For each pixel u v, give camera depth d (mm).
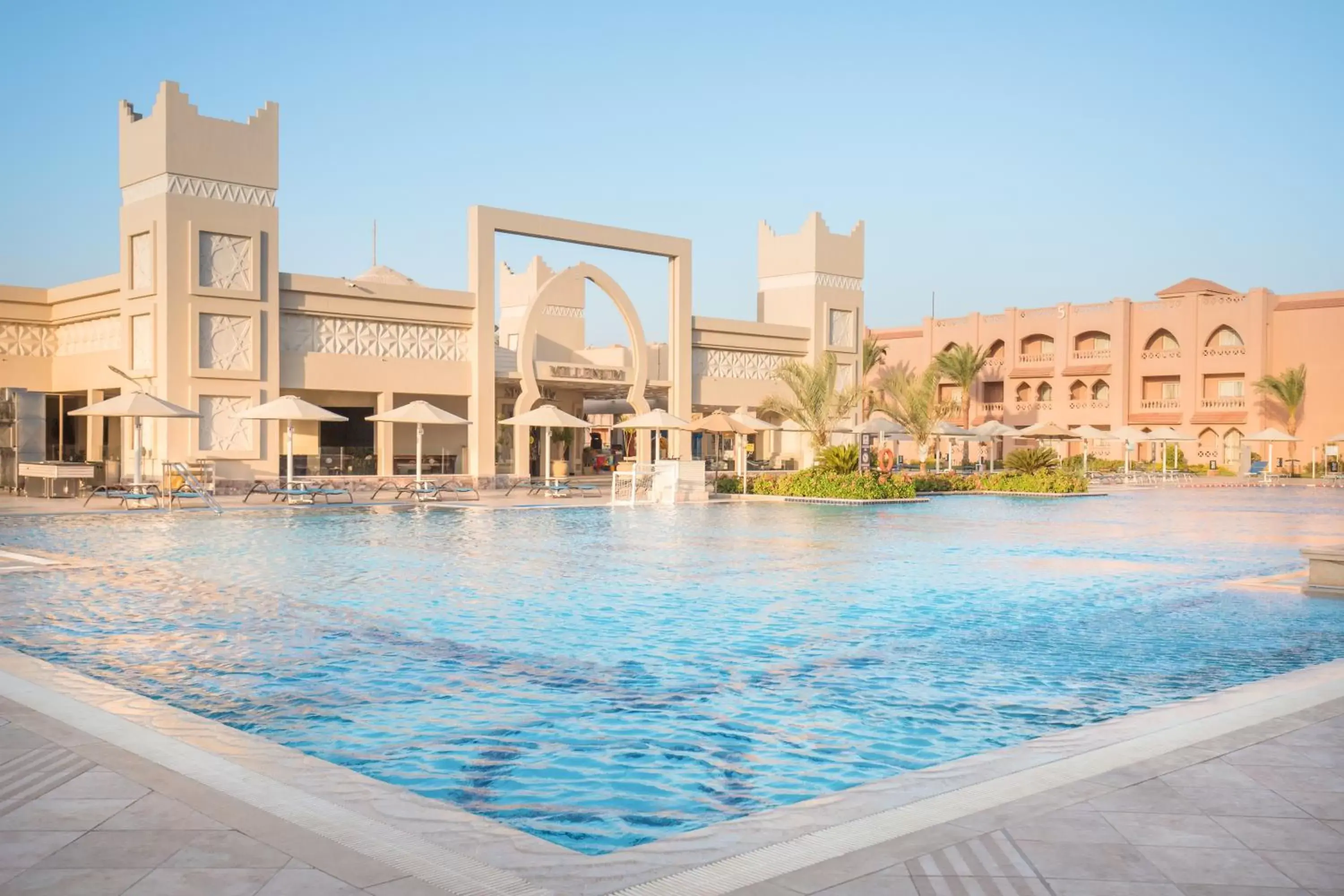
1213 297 57969
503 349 39375
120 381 29438
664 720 6801
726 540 18766
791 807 4723
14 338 32594
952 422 63125
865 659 8734
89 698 6781
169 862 3857
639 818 5113
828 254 44812
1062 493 36594
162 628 9828
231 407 28578
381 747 6211
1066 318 61875
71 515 22344
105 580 12922
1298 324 56250
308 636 9492
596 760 5988
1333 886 3684
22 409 27953
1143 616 10969
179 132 27484
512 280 43469
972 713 7043
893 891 3615
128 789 4691
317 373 30562
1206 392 59375
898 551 17203
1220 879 3729
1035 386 64438
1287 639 9742
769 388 43844
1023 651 9102
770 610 11133
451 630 9805
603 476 42188
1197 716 6258
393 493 31047
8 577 13055
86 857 3895
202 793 4660
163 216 27344
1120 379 59938
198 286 27828
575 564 14953
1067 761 5152
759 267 46281
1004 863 3867
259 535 18875
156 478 28000
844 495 30594
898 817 4383
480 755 6070
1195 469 57188
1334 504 32875
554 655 8781
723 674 8109
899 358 68438
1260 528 23328
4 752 5246
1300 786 4742
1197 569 15180
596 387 38500
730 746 6273
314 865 3848
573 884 3859
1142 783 4785
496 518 23672
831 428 40938
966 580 13656
